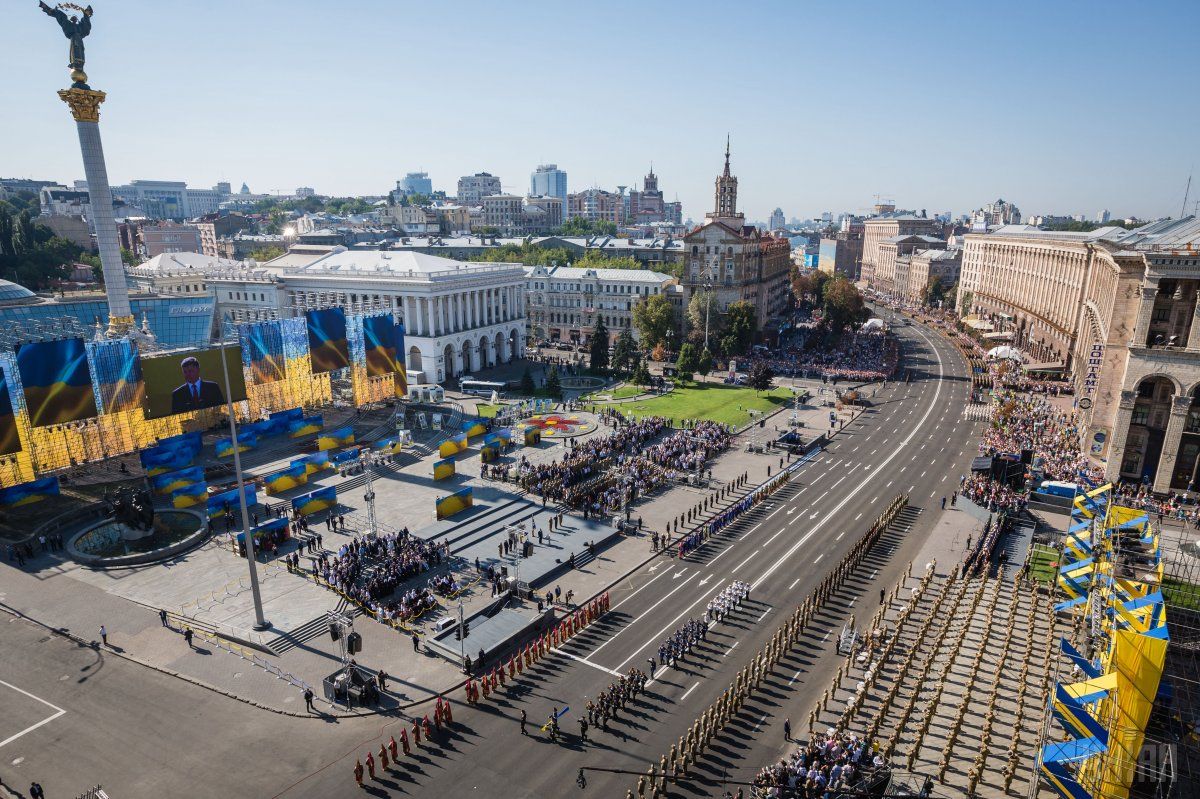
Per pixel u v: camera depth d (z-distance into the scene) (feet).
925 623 205.36
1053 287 598.75
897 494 308.60
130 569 231.71
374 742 157.89
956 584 228.63
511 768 150.20
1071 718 134.82
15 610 206.90
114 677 178.19
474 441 371.15
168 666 182.60
